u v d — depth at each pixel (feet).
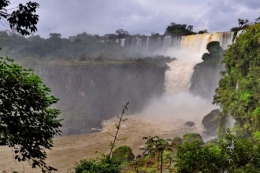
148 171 51.67
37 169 78.13
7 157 88.94
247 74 79.87
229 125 92.38
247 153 24.45
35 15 20.62
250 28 84.74
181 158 25.55
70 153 101.60
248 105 74.23
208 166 23.91
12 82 20.08
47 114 22.85
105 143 117.19
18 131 19.97
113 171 44.80
